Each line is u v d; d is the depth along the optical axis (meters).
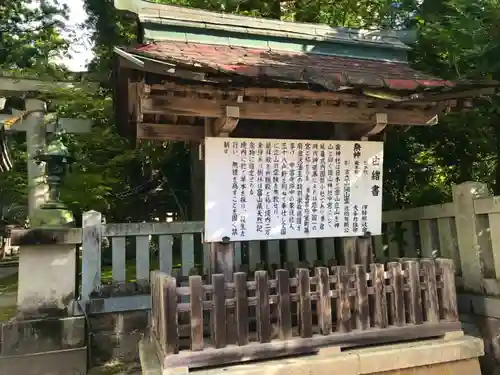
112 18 10.14
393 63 4.86
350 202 4.32
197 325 3.39
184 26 4.18
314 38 4.63
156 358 3.71
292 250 6.02
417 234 5.84
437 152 7.12
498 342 4.40
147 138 4.28
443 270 4.21
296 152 4.17
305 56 4.47
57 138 6.39
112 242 5.39
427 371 3.86
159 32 4.12
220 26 4.29
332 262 4.95
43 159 5.71
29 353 4.79
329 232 4.25
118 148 8.99
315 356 3.62
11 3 13.98
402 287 4.02
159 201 11.43
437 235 5.46
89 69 11.31
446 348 3.89
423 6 6.77
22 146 13.00
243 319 3.50
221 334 3.43
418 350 3.80
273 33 4.49
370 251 4.42
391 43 4.95
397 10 7.40
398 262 4.09
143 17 4.05
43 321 4.87
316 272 3.78
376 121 4.07
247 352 3.46
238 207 3.99
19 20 14.27
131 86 3.88
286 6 9.45
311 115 3.91
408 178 7.58
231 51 4.11
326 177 4.25
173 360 3.29
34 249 4.99
